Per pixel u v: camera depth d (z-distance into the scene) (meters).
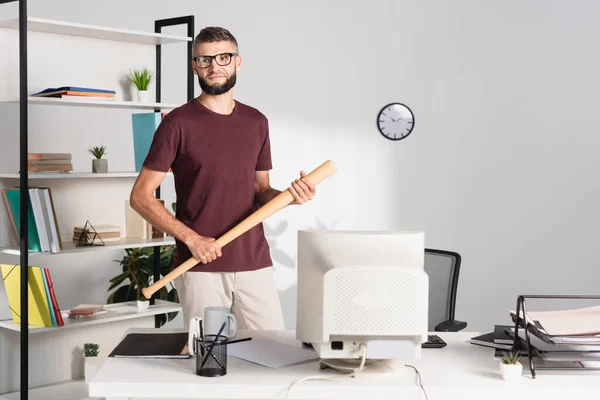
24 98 3.50
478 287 5.79
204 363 1.92
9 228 3.81
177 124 2.75
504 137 5.75
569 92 5.73
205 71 2.75
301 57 5.53
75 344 4.06
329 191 5.65
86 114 4.65
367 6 5.62
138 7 5.05
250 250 2.86
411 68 5.69
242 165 2.81
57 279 4.54
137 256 4.57
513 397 1.86
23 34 3.47
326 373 1.96
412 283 1.86
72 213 4.07
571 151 5.75
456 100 5.73
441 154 5.74
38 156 3.75
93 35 4.02
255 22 5.42
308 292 1.92
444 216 5.77
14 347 3.87
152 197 2.72
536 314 2.21
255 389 1.86
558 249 5.79
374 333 1.86
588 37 5.70
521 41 5.71
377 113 5.68
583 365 2.03
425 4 5.68
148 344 2.21
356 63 5.63
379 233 1.92
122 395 1.87
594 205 5.77
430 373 1.97
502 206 5.78
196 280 2.80
